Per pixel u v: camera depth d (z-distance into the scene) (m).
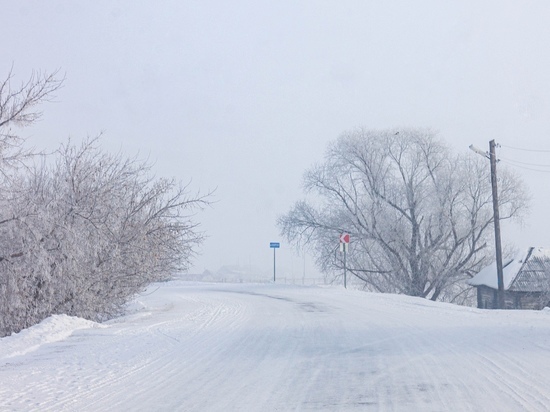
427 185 48.94
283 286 44.00
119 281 20.94
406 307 24.11
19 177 17.52
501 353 12.34
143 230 20.75
